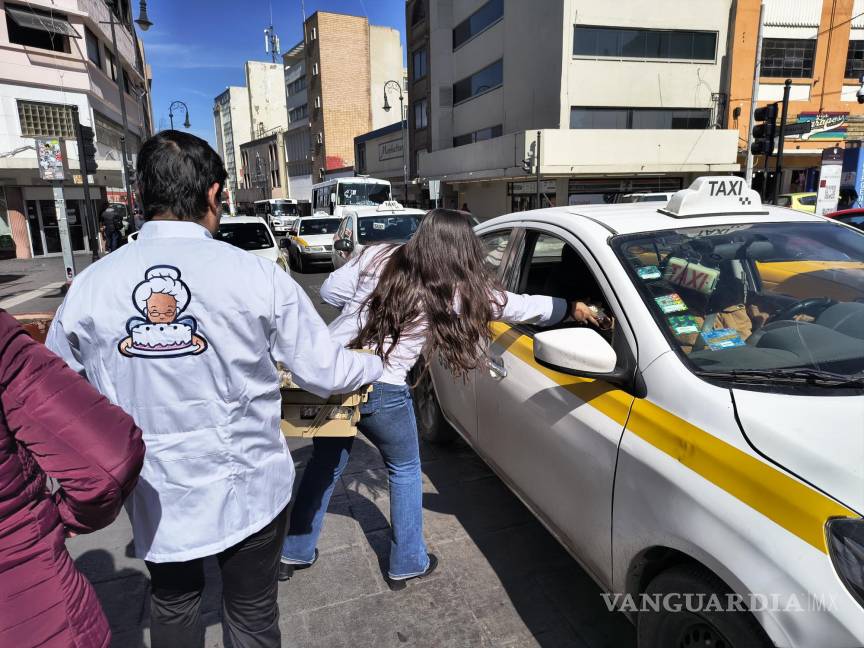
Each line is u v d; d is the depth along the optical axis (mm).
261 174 71938
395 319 2197
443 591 2584
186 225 1449
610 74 22328
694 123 23578
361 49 51062
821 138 23312
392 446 2428
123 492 1153
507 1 25062
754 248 2355
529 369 2500
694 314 2023
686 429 1684
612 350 1923
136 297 1345
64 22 23203
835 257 2395
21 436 1071
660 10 22234
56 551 1132
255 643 1680
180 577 1549
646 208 2754
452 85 31062
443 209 2275
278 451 1569
